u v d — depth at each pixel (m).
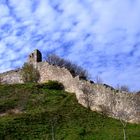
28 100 87.44
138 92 78.00
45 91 91.44
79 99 85.38
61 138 70.88
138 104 76.56
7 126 73.62
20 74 102.31
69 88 90.50
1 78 104.81
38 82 98.88
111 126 75.25
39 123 76.06
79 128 74.31
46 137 71.19
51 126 75.19
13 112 82.19
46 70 98.19
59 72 94.44
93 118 79.00
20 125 74.62
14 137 70.44
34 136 71.31
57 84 93.50
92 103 83.00
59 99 86.88
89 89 84.44
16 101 87.50
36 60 102.12
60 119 77.94
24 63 103.62
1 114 81.81
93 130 73.81
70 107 83.19
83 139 70.06
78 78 87.94
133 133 71.12
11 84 98.19
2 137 70.06
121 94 79.25
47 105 84.69
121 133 71.50
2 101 87.69
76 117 79.06
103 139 69.69
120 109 78.44
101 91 82.31
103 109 80.75
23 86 95.31
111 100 80.25
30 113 80.25
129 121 76.44
